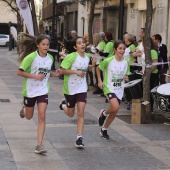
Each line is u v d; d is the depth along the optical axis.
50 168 6.54
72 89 7.80
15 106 11.67
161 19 18.00
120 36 14.28
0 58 33.84
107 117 8.29
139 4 20.36
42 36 7.33
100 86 8.22
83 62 7.81
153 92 9.78
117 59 8.06
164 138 8.62
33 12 21.27
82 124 7.74
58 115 10.53
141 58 11.46
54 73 7.73
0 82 17.30
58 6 39.28
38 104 7.34
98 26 27.95
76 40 7.80
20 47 7.77
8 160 6.84
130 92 10.66
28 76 7.27
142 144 8.12
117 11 26.14
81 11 32.19
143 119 9.95
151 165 6.85
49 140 8.16
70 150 7.55
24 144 7.80
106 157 7.21
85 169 6.55
